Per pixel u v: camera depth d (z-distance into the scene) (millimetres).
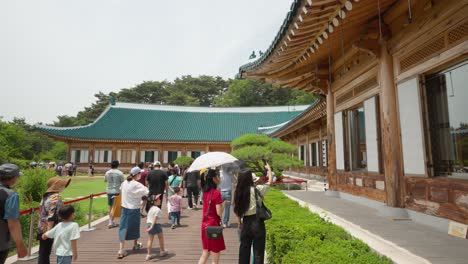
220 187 9289
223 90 93312
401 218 6477
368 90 8383
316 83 11938
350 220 6449
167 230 9180
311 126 24594
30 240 6707
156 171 9602
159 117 50594
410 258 3693
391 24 7207
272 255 4691
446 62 5438
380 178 7730
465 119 5266
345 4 6086
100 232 9016
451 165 5562
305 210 6441
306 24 7016
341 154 10586
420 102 6074
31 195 11594
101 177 37312
